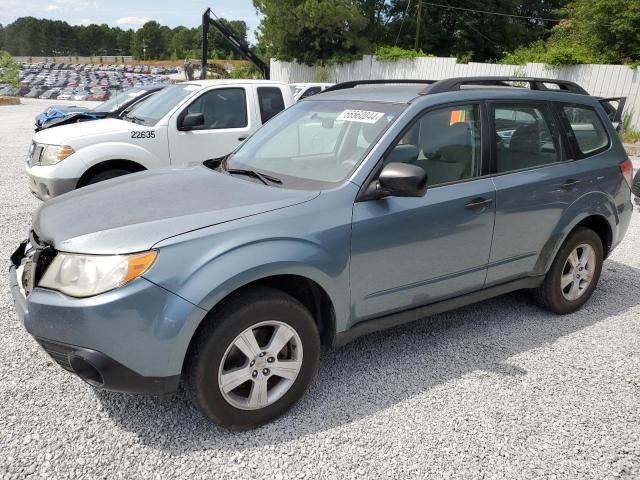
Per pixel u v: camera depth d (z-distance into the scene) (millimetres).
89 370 2506
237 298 2662
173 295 2463
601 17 19750
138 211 2795
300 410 3002
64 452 2602
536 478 2527
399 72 24984
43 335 2523
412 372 3426
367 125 3354
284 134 3811
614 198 4375
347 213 2965
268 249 2666
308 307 3170
